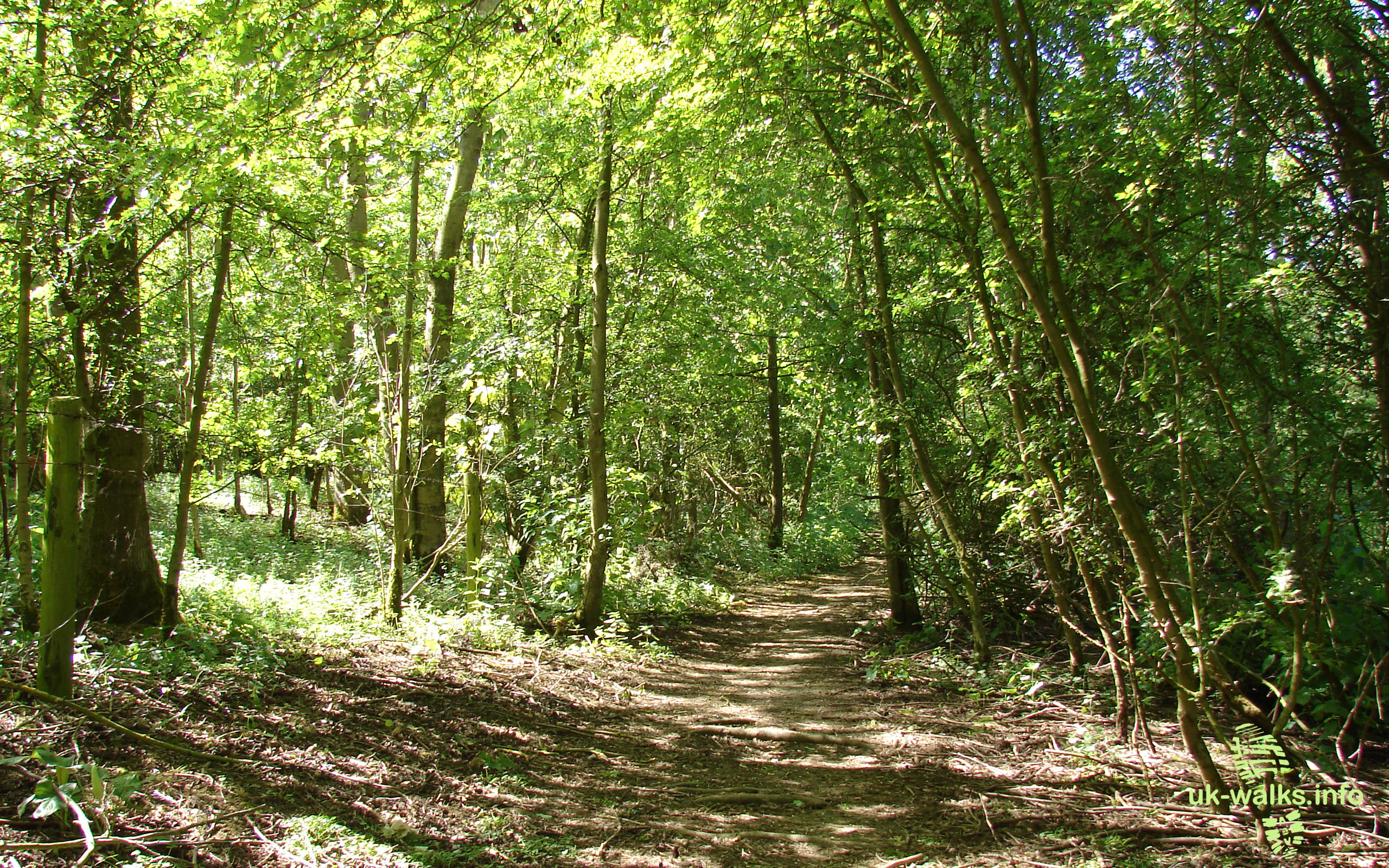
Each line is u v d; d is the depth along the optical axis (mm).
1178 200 5199
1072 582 7062
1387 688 4793
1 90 5113
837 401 11055
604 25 6637
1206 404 4543
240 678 5445
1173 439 4633
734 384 17281
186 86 5508
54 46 5473
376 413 9359
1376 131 4398
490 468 9742
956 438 8516
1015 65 3973
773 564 19719
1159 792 4465
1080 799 4516
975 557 8539
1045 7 5797
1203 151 4492
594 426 9867
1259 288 4180
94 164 5398
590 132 10961
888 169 8008
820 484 26844
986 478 7242
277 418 11531
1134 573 5039
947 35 6641
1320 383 4867
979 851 3977
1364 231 4406
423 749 5125
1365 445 4539
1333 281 4594
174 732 4375
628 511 11273
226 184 5566
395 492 8438
